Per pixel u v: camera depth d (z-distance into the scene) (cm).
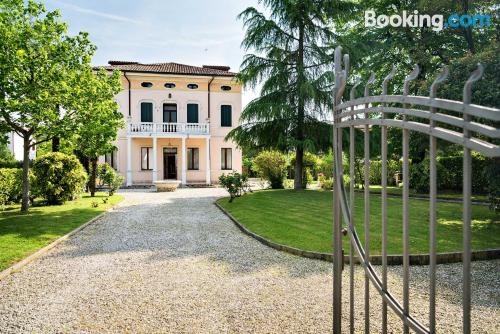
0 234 791
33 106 1016
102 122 1398
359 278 484
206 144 2775
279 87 1822
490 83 785
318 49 1786
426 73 1738
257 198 1497
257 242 730
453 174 1673
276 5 1772
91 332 337
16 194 1406
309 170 2614
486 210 1055
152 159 2834
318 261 580
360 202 1273
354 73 1761
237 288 454
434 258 189
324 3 1748
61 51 1094
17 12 1060
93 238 788
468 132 162
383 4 1920
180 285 468
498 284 451
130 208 1343
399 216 966
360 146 1688
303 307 388
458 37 1712
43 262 590
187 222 1002
